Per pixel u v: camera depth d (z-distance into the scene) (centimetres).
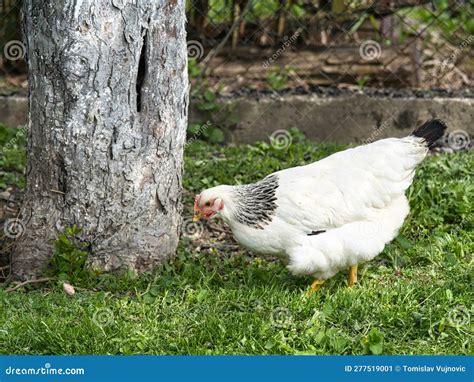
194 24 898
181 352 454
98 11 510
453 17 943
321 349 456
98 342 460
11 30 870
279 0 894
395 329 478
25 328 471
